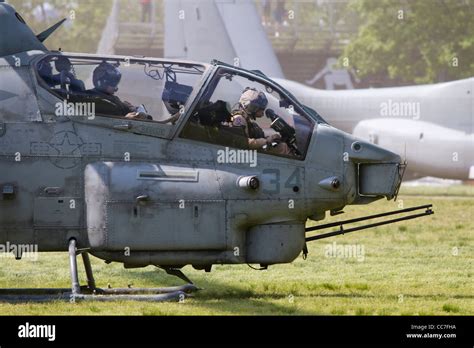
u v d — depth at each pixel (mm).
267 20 134500
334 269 34500
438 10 117375
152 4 117062
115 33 115812
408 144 84250
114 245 26078
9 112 26609
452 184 100875
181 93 27000
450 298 27719
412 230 48406
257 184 26328
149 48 116938
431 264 35906
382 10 122438
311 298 27328
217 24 90812
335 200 27250
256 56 93438
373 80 133250
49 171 26391
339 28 137625
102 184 26094
